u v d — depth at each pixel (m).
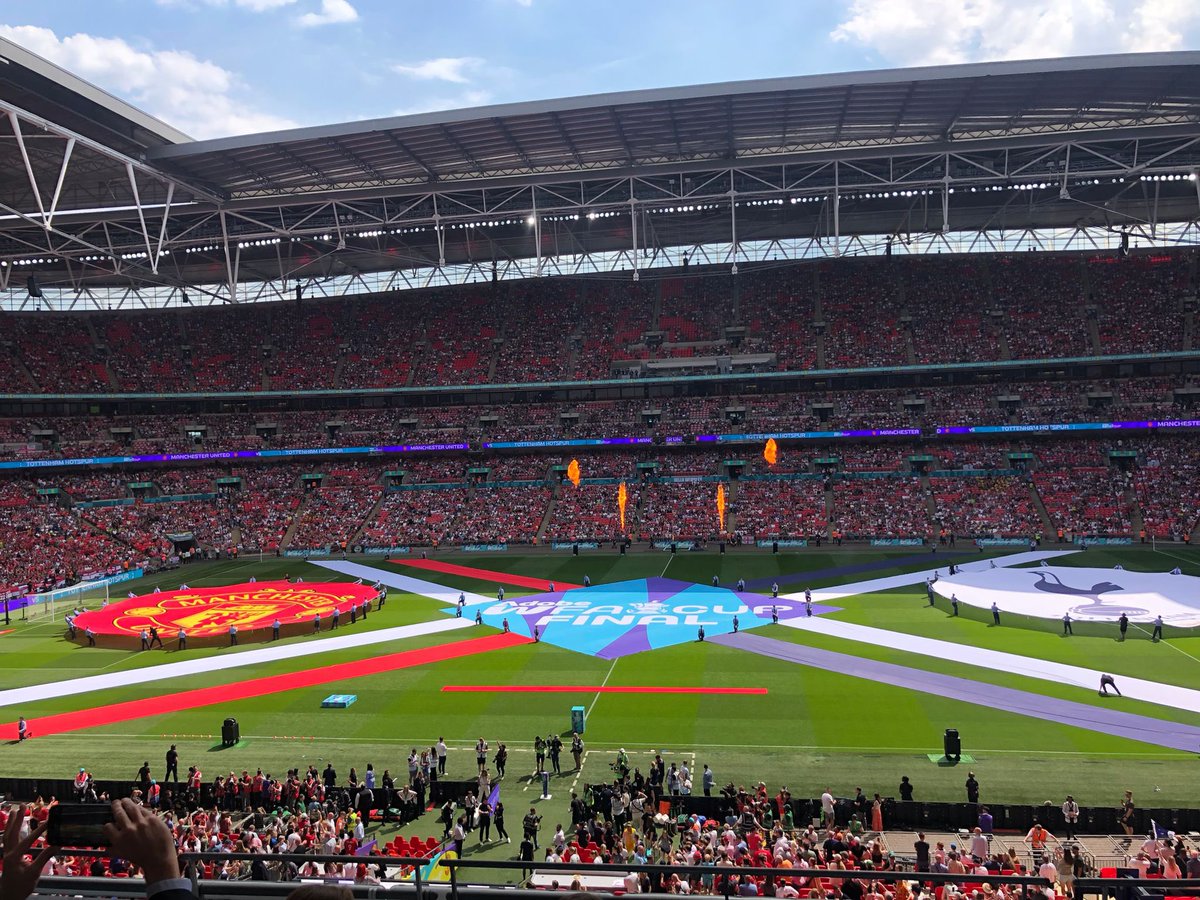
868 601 63.09
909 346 98.81
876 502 89.94
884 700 42.09
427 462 105.06
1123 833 28.02
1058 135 74.88
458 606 64.88
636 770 32.38
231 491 102.94
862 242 109.00
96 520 92.88
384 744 39.12
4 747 39.69
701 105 68.38
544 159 80.06
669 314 109.31
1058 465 90.06
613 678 47.62
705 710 41.88
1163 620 54.12
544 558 86.31
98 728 42.19
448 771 35.88
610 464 101.19
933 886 21.28
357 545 93.56
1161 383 92.31
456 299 116.44
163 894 3.83
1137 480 86.25
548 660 51.56
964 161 79.00
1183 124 72.19
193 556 93.19
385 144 73.44
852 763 34.69
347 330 114.62
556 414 104.44
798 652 50.97
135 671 52.47
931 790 31.84
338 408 109.00
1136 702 40.38
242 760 37.50
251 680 49.78
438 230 86.06
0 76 58.91
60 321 110.38
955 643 51.31
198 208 84.06
